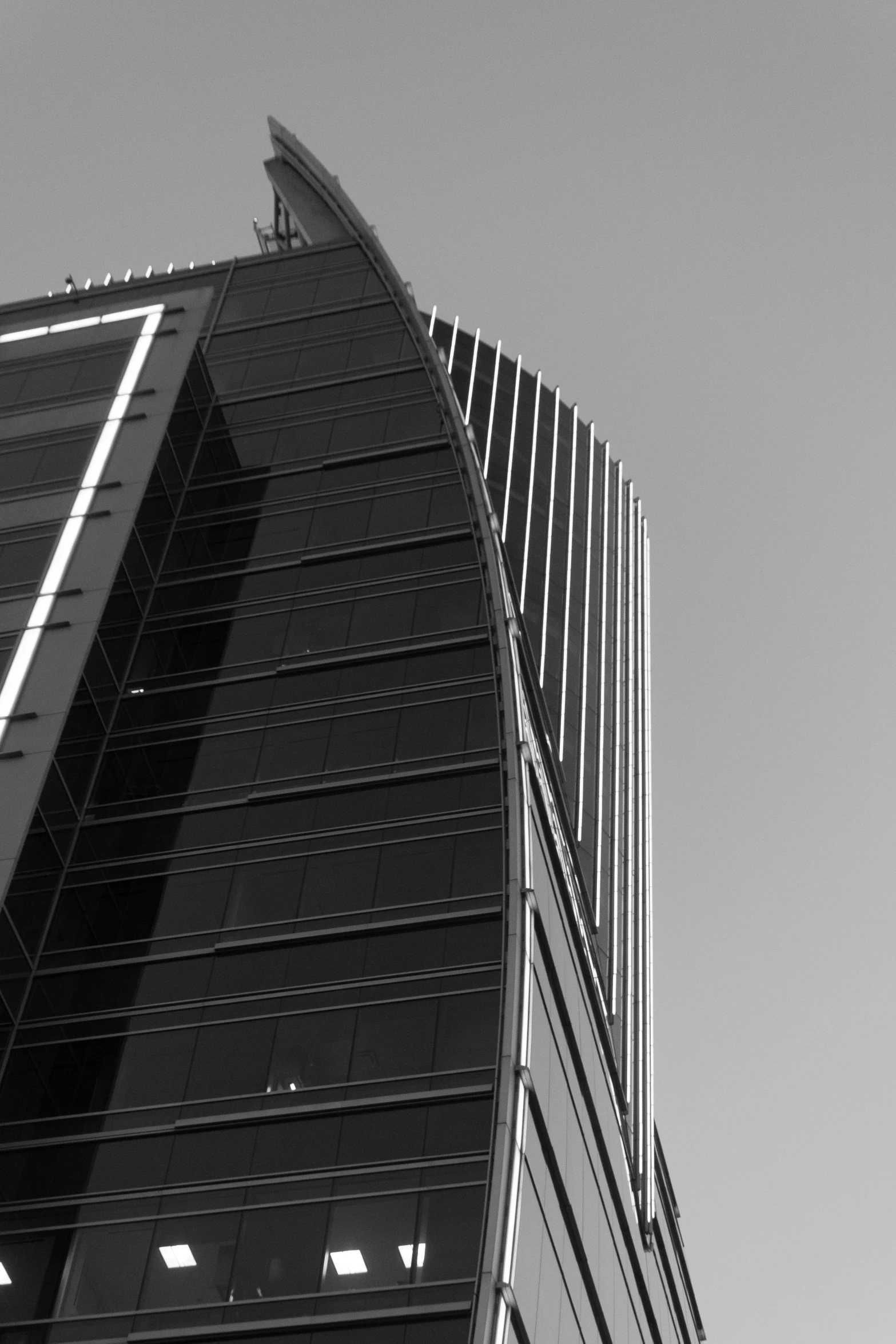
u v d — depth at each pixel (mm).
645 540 129500
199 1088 45906
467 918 48719
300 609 61719
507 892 49281
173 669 59781
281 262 84875
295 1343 39406
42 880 50531
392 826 52188
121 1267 41906
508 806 51844
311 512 66375
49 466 64875
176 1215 42875
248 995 48094
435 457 67938
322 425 71125
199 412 70562
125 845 53312
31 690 54875
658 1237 72375
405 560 62938
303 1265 41031
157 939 50344
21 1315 41156
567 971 56531
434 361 73250
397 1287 40062
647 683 115562
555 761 68625
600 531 122500
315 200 92750
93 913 51250
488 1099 43938
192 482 67625
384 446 69188
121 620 58844
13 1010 48219
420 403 71438
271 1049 46438
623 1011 83375
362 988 47469
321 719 56781
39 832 50969
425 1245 40812
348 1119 44188
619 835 96812
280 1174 43250
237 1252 41688
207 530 66250
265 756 55750
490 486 114375
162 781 55469
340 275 82375
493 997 46375
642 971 89875
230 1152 44062
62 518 61844
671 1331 73750
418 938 48531
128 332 72125
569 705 101188
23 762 52469
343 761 54938
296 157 95688
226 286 83875
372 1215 41750
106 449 65250
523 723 55688
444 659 58062
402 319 77438
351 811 53062
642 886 99250
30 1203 43844
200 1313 40500
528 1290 41500
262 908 50594
